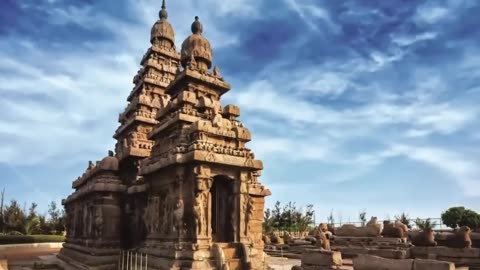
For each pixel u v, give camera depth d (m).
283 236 43.75
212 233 18.00
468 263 18.81
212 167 16.73
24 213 67.31
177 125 18.59
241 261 16.11
